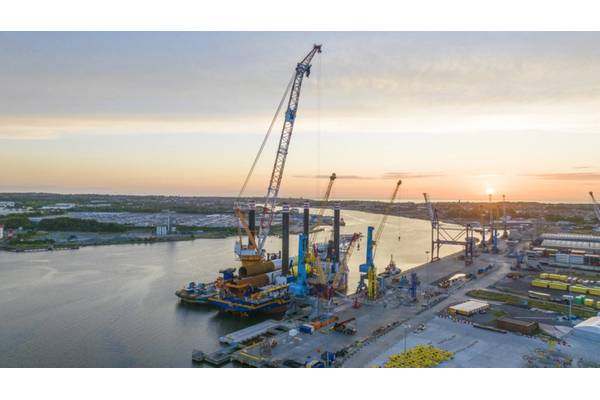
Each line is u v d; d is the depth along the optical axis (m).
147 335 102.69
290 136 156.88
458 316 106.94
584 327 88.62
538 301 121.69
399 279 158.75
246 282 124.75
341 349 83.94
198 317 118.00
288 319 109.81
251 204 161.00
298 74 153.38
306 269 140.25
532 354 79.12
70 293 139.88
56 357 88.44
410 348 83.44
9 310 120.50
